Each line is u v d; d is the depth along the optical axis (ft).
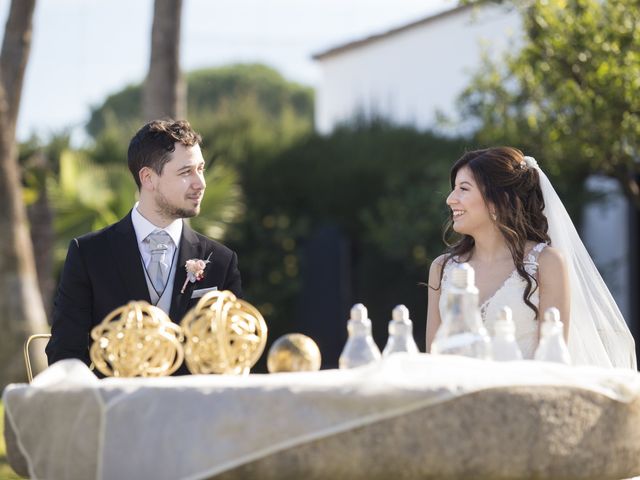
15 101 32.45
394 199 46.29
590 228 48.85
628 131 26.14
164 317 10.78
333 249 48.47
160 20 33.42
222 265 14.25
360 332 11.02
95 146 45.75
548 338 11.31
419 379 9.74
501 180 14.35
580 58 25.93
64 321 13.60
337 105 69.82
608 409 10.41
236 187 44.88
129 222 13.98
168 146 13.70
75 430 9.78
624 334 14.87
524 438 9.86
